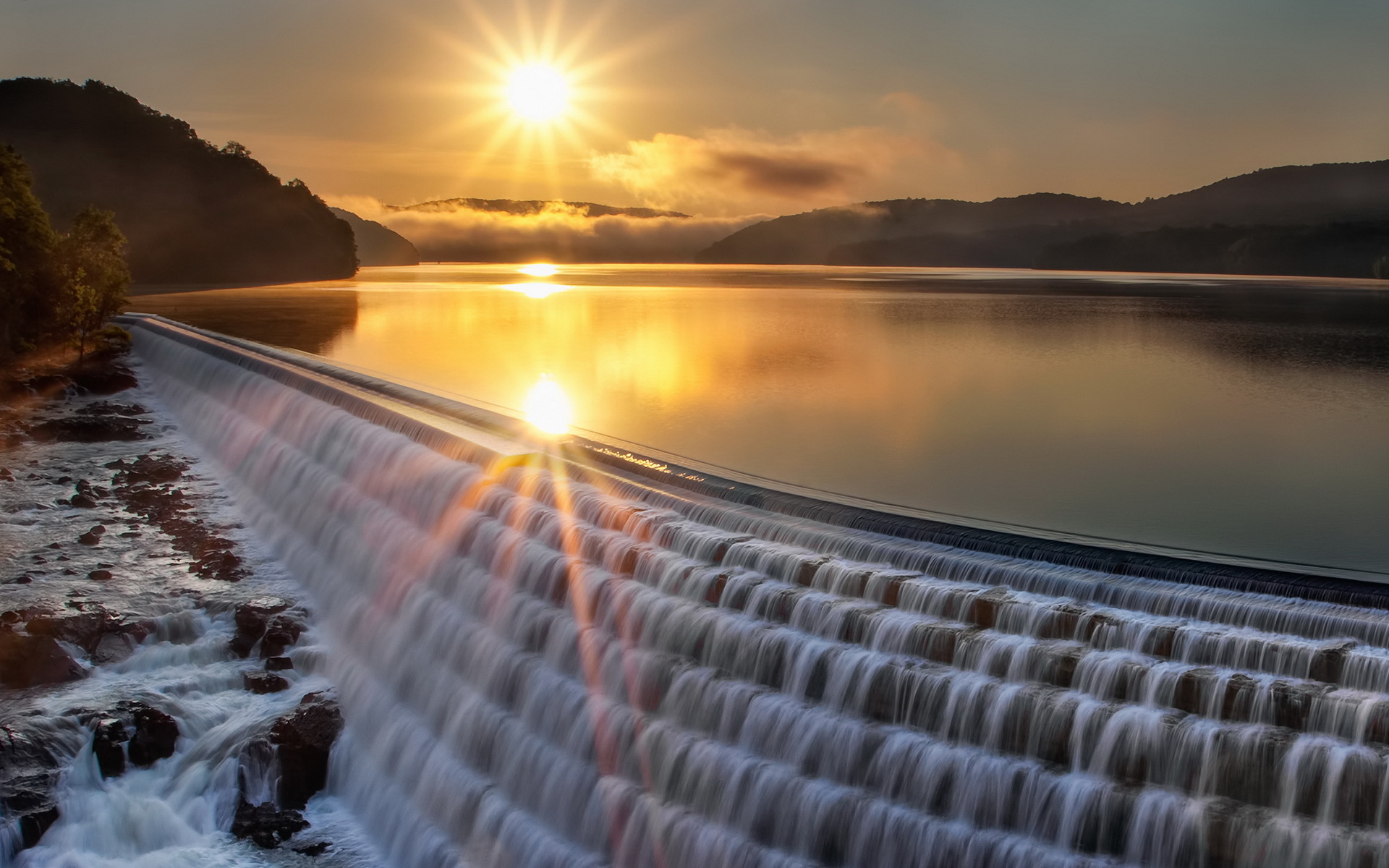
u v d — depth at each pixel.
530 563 30.75
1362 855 16.16
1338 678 18.67
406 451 42.53
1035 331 111.88
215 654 33.94
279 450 52.53
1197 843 17.50
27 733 27.91
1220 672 19.41
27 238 91.44
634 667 26.03
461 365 77.94
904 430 51.38
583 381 68.94
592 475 35.03
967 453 46.12
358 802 28.25
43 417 70.06
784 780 21.81
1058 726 19.58
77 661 32.12
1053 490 39.38
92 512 48.25
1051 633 21.72
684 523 29.80
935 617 23.20
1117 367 78.62
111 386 80.81
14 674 31.00
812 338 104.12
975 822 19.77
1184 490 39.50
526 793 26.25
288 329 110.69
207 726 29.84
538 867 24.39
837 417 55.00
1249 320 125.62
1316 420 55.34
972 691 20.70
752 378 71.50
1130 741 18.80
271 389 61.00
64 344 96.25
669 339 101.81
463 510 35.69
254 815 27.00
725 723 23.69
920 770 20.52
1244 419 55.41
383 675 32.38
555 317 135.38
